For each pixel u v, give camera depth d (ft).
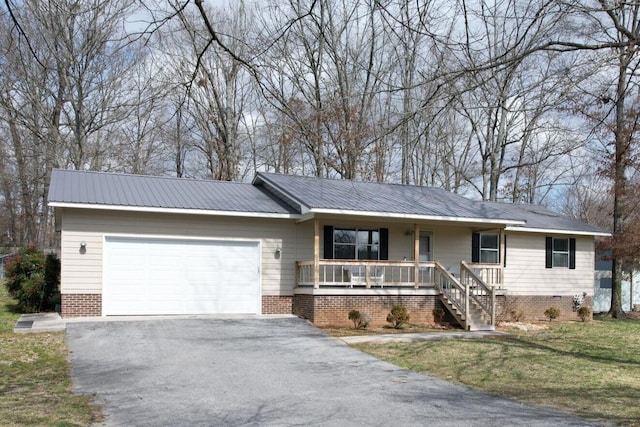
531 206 90.07
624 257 81.56
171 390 30.66
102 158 93.76
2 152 103.40
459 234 72.54
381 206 62.13
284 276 62.18
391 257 68.08
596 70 24.77
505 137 96.99
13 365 35.45
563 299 80.18
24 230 138.00
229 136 86.58
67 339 44.42
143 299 56.54
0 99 59.98
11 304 68.18
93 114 84.84
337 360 40.45
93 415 25.32
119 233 55.72
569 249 81.10
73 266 54.29
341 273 63.26
